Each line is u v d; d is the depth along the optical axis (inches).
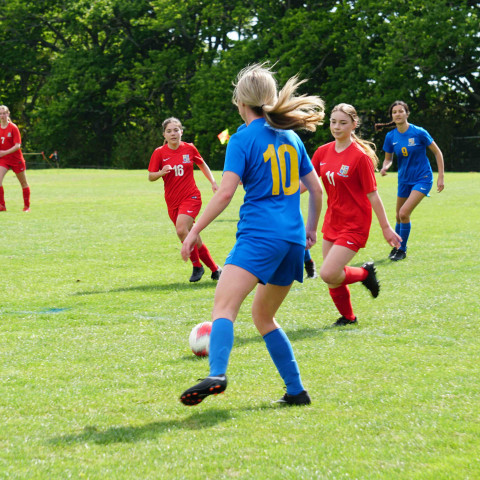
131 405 321.1
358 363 379.2
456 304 514.0
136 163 3848.4
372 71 3142.2
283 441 274.5
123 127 4303.6
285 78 3358.8
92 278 656.4
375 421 293.7
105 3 3843.5
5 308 530.0
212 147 3745.1
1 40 4183.1
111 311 521.3
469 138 3371.1
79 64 3939.5
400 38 3051.2
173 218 674.8
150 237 930.7
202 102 3698.3
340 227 471.2
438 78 3090.6
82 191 1768.0
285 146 307.9
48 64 4315.9
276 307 318.3
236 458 258.5
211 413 309.1
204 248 644.1
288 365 318.7
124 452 266.1
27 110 4471.0
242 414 307.3
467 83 3410.4
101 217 1173.1
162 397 332.2
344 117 460.4
